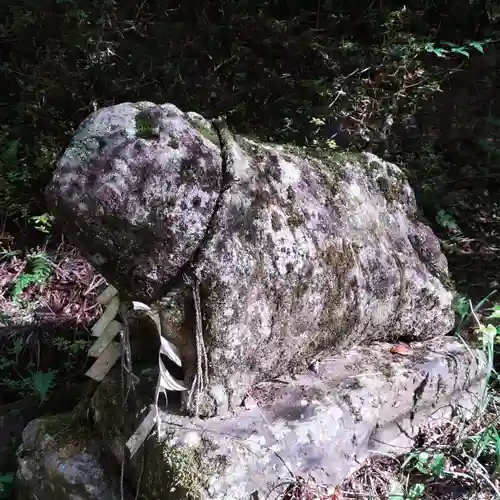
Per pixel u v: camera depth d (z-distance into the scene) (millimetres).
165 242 1550
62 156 1522
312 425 1830
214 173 1617
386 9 4453
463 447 2211
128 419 1836
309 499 1757
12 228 3811
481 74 4570
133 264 1581
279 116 4191
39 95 4027
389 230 2357
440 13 4656
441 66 4539
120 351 1945
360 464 2010
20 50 4277
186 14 4410
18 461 2148
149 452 1703
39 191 3814
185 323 1658
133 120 1544
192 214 1562
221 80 4258
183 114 1691
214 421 1750
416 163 4238
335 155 2342
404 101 4348
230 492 1577
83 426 2086
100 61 4039
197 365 1691
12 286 3484
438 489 2021
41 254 3611
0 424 2646
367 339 2318
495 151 4270
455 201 4133
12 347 3078
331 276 1934
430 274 2449
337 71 4262
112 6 4172
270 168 1896
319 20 4523
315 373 2090
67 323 3221
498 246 3926
